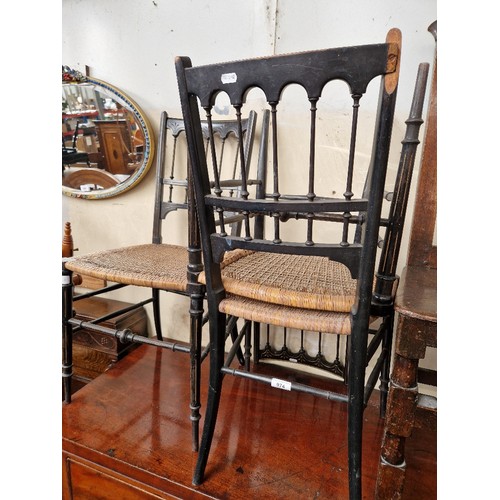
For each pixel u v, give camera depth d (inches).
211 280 26.8
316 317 24.3
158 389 43.5
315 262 35.7
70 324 38.5
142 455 32.8
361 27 39.6
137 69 51.2
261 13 43.4
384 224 28.7
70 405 39.9
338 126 42.3
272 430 37.1
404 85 38.8
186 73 22.4
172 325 58.0
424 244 33.5
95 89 51.5
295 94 43.6
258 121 46.0
